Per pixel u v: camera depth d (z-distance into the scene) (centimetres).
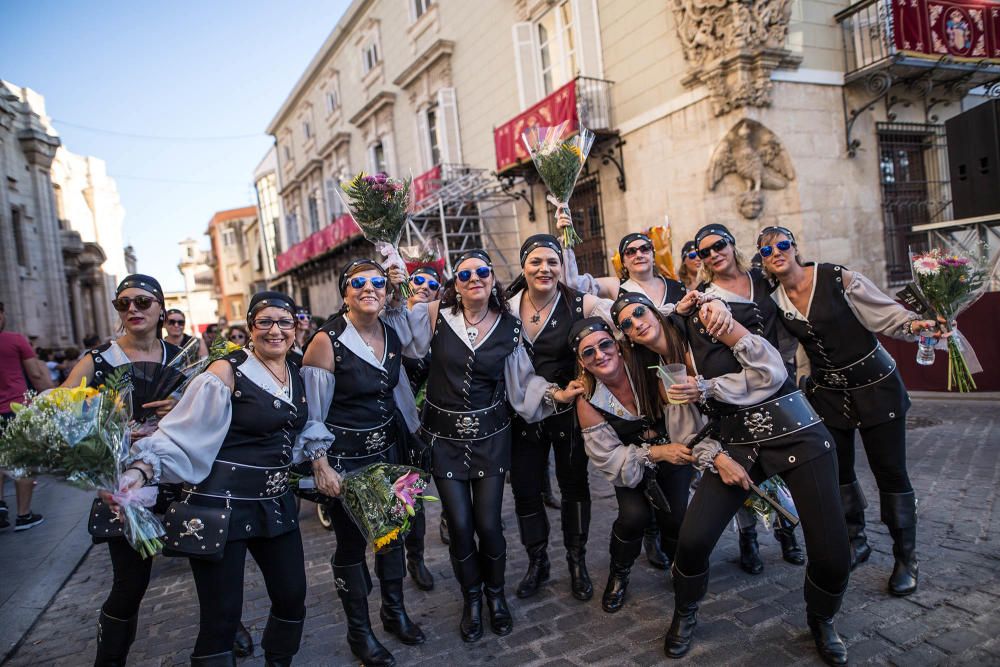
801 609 281
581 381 284
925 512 373
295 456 254
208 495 217
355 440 278
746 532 321
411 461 307
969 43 784
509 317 307
